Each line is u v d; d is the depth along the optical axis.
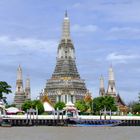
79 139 154.62
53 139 153.25
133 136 170.38
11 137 160.75
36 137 161.25
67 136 167.75
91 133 188.12
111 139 155.38
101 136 169.38
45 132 192.88
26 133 184.50
